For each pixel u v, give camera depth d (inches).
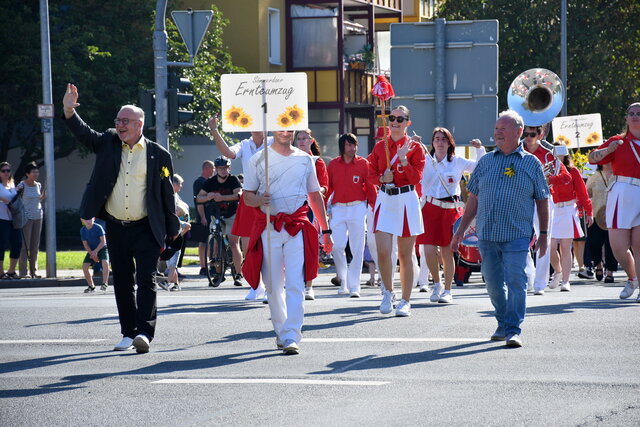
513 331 515.5
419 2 2878.9
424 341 536.7
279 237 506.3
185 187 2218.3
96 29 1953.7
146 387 428.8
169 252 541.0
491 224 526.6
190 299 791.7
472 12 2422.5
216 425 358.3
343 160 800.3
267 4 2174.0
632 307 670.5
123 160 521.7
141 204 521.7
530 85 793.6
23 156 2053.4
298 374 449.4
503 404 380.8
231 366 475.2
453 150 719.7
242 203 708.7
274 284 510.3
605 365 457.7
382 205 644.1
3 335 597.6
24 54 1879.9
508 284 519.5
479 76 1064.2
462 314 650.8
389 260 650.8
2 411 389.1
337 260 820.6
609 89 2378.2
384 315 653.9
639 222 707.4
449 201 715.4
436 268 727.1
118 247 527.5
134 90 1957.4
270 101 558.6
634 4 2402.8
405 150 627.2
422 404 383.2
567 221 838.5
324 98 2220.7
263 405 388.8
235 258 972.6
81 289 1042.7
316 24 2217.0
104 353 523.8
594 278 1044.5
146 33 2041.1
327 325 606.9
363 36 2349.9
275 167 506.0
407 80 1074.1
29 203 1152.8
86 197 519.2
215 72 2033.7
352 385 422.3
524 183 525.7
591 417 358.3
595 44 2332.7
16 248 1131.9
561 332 557.3
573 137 1223.5
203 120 1979.6
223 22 2028.8
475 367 458.0
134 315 537.3
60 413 383.9
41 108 1177.4
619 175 707.4
